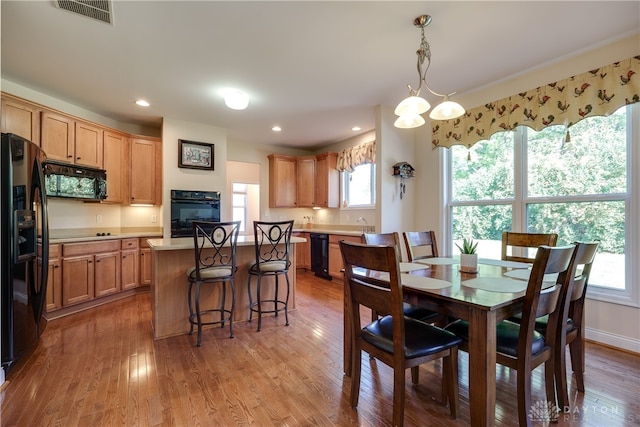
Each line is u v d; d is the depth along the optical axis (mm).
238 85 3178
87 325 2963
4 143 2033
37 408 1685
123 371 2098
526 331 1380
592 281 2592
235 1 1914
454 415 1629
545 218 2869
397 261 1386
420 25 2166
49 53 2518
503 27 2207
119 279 3803
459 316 1399
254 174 7820
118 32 2232
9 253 2033
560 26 2201
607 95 2393
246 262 3197
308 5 1958
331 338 2686
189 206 4340
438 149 3746
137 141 4191
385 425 1574
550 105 2723
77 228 3777
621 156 2424
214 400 1777
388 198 3797
